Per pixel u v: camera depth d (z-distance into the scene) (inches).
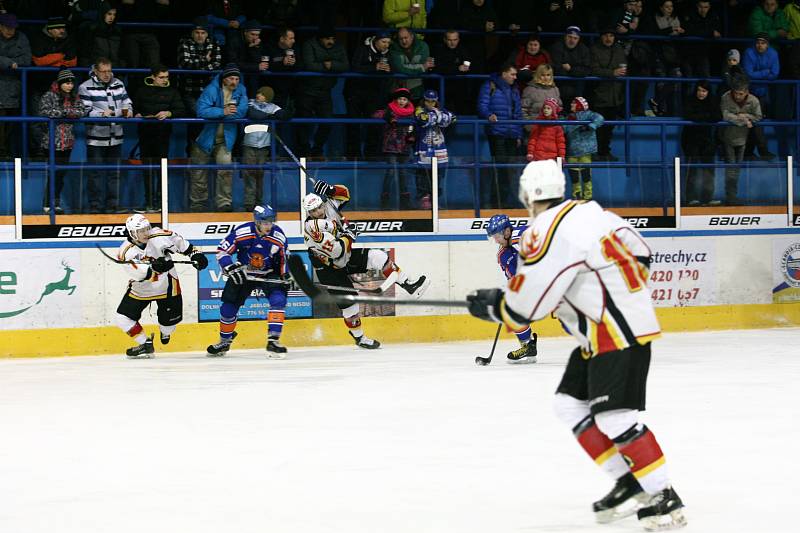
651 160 754.8
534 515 257.6
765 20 860.0
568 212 237.5
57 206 644.1
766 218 764.6
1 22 684.1
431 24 808.9
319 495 279.3
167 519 256.8
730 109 791.7
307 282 266.7
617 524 249.8
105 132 671.1
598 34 849.5
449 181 706.2
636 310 237.0
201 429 379.2
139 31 771.4
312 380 505.4
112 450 344.5
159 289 607.5
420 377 511.2
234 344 668.1
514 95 748.6
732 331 740.0
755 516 252.8
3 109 684.1
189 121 679.7
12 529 250.5
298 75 729.6
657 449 241.6
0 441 362.9
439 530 244.2
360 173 692.7
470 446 341.7
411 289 655.1
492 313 243.4
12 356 631.8
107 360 611.2
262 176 679.1
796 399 428.5
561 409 253.1
